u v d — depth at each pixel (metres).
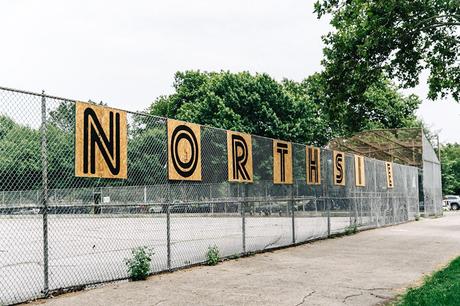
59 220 31.11
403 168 27.56
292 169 15.01
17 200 16.25
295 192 16.72
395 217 24.97
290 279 8.75
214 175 12.77
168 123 10.02
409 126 50.16
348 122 19.64
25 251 14.70
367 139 34.44
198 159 10.87
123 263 11.00
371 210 21.83
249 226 18.23
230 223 19.30
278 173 14.15
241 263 10.89
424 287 7.51
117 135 8.60
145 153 10.52
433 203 34.41
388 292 7.54
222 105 40.69
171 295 7.38
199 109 42.59
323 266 10.34
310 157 16.25
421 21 17.27
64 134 8.21
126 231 21.31
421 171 32.91
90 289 7.90
